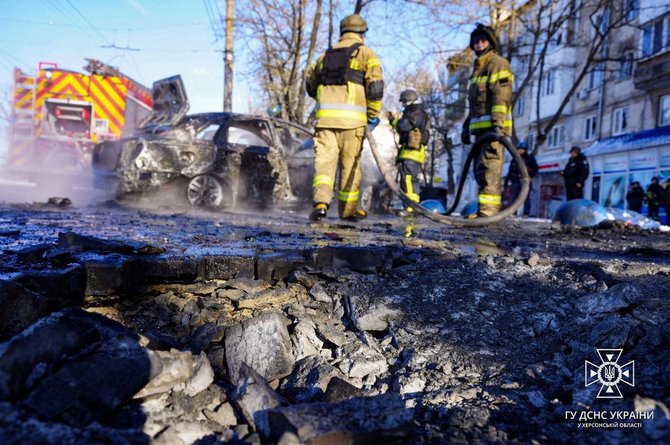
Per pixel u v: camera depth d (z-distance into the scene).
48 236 3.34
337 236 3.94
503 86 6.06
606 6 15.99
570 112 25.34
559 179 26.20
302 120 15.07
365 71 5.54
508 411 1.58
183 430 1.40
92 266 2.13
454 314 2.21
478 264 2.83
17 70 10.54
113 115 10.91
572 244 4.53
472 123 6.54
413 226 5.84
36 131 10.58
